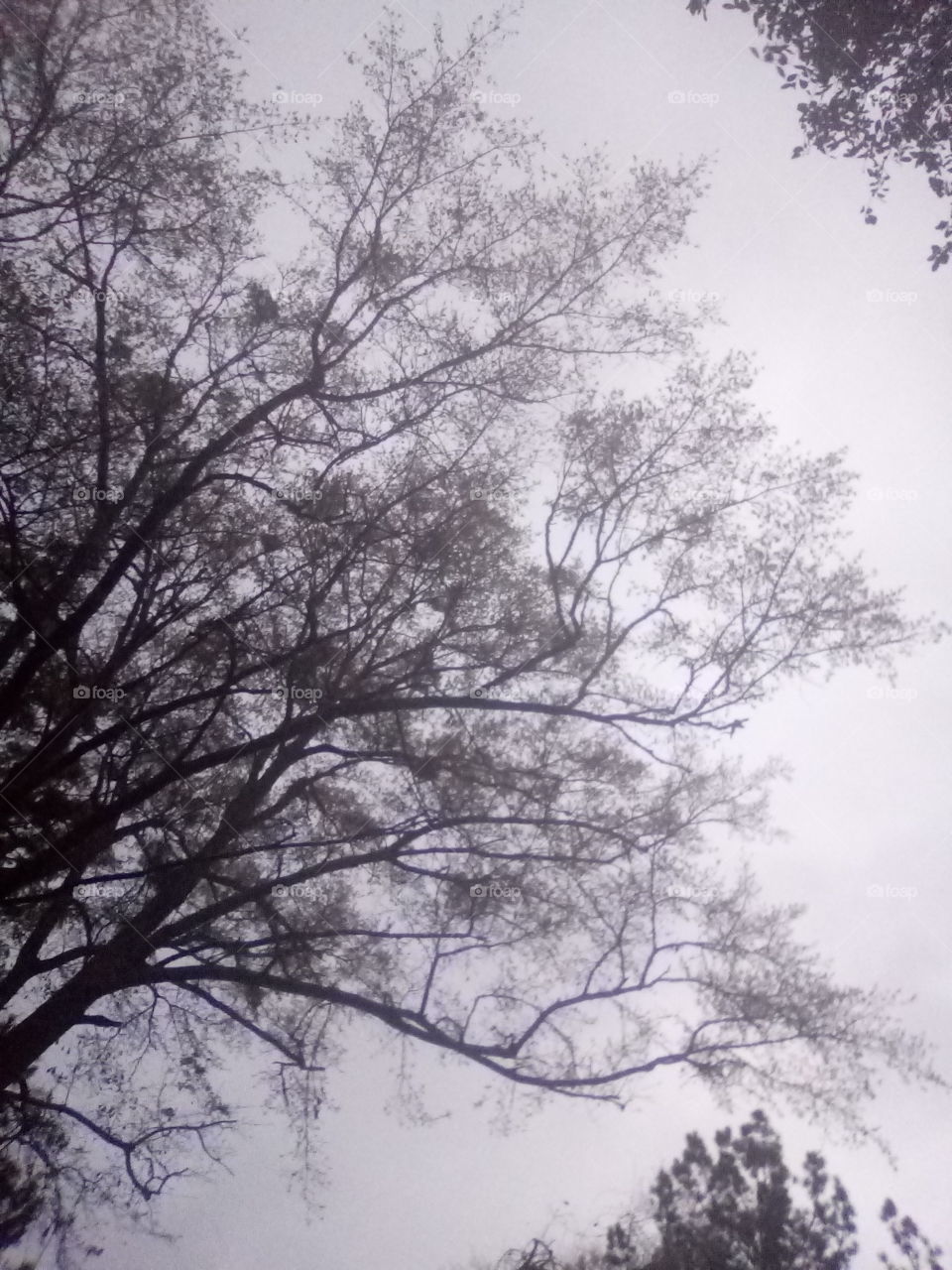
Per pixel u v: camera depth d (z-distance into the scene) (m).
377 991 9.69
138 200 10.41
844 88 8.80
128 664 9.88
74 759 9.00
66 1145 8.32
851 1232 8.49
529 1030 9.54
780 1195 8.70
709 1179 8.86
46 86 10.11
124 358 10.23
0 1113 8.12
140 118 10.52
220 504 10.32
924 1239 8.41
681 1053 9.61
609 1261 8.39
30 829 8.77
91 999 8.80
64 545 9.64
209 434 10.44
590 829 10.57
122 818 9.76
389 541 10.58
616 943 10.22
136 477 10.14
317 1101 9.18
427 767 10.62
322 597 10.12
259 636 10.12
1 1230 7.68
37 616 9.20
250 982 9.20
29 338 9.62
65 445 9.70
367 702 10.11
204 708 9.91
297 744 10.49
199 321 10.79
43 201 10.03
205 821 9.91
